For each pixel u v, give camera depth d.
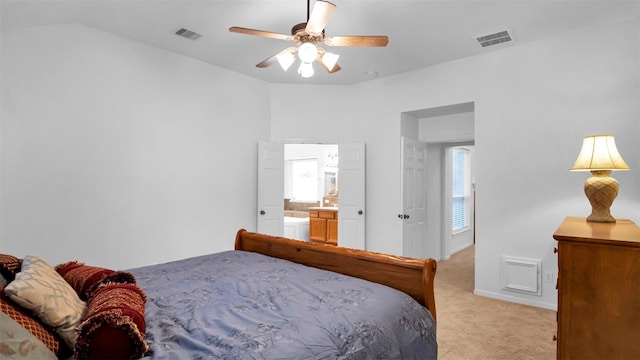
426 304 1.78
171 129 3.87
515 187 3.60
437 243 5.43
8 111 2.81
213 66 4.29
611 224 2.26
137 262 3.57
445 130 4.80
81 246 3.19
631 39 3.02
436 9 2.89
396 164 4.57
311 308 1.52
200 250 4.14
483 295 3.78
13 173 2.83
